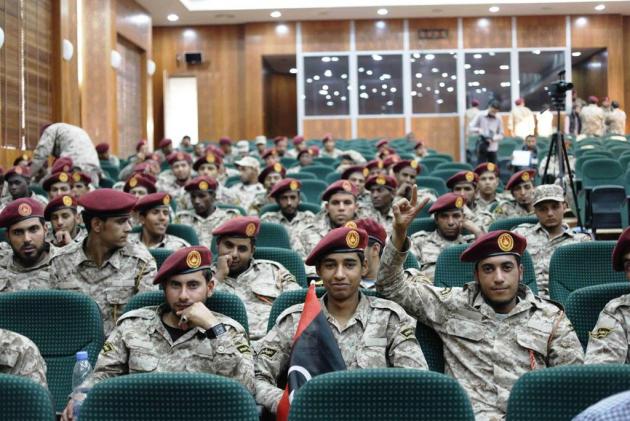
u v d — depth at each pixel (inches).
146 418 102.3
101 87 699.4
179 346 146.0
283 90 994.1
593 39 903.1
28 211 202.5
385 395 101.2
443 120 901.8
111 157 590.2
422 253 262.1
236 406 101.9
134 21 789.9
